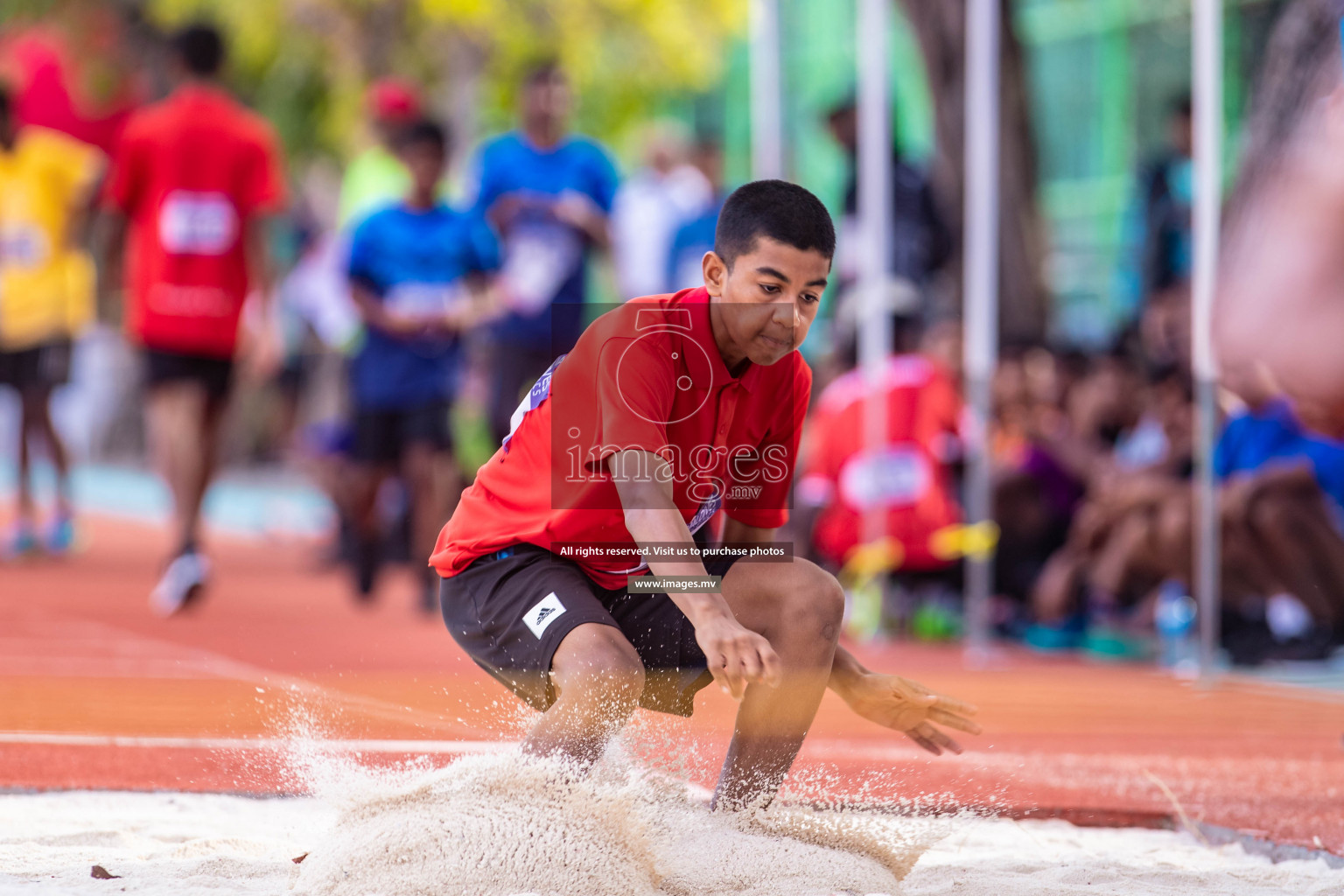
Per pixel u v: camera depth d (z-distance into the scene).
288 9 44.12
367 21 44.16
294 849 8.24
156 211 21.41
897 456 20.42
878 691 8.31
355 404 22.58
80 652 16.64
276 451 51.97
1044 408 21.81
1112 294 37.12
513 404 23.03
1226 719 14.20
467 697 10.91
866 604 20.42
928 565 20.58
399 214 22.28
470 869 6.89
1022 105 29.88
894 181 23.19
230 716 12.27
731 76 50.50
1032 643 20.34
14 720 12.06
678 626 8.24
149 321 21.28
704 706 9.85
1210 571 16.77
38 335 27.28
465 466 29.66
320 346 39.34
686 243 27.84
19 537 28.41
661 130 31.92
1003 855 8.91
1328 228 6.85
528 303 22.84
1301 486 17.84
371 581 23.33
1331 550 17.83
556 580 7.87
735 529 8.73
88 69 45.16
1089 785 10.90
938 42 27.31
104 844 8.42
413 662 15.56
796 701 8.05
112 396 55.47
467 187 24.94
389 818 7.26
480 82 43.78
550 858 6.95
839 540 20.83
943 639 20.77
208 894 7.04
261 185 22.03
